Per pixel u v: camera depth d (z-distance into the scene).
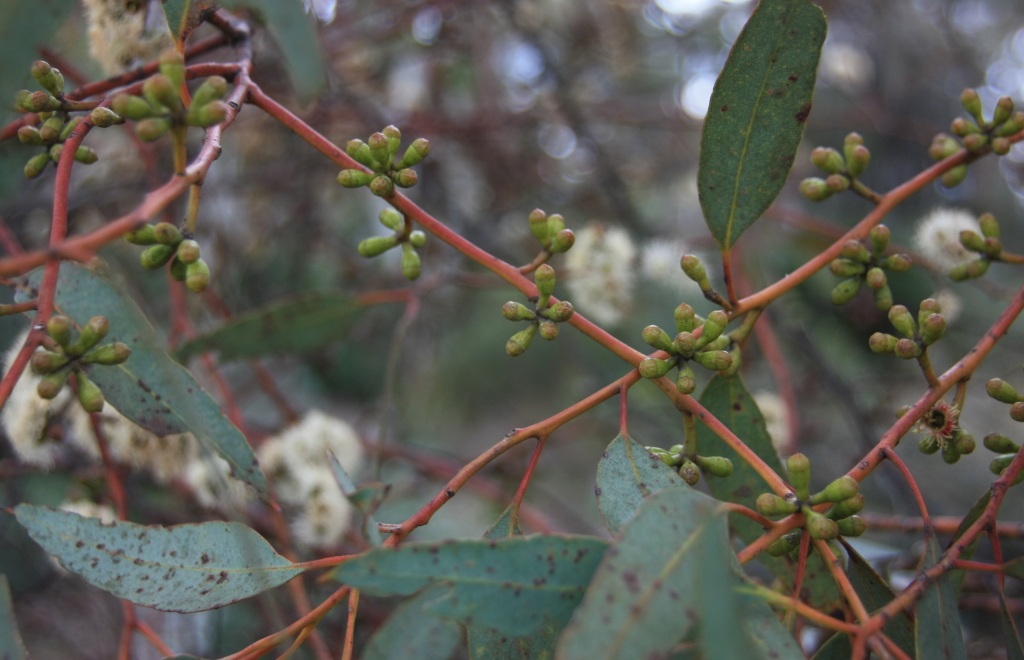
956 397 0.31
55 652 0.63
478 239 0.75
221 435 0.31
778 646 0.26
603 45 0.86
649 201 0.92
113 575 0.29
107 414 0.40
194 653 0.48
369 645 0.26
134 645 0.47
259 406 0.80
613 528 0.29
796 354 0.77
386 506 0.68
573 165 0.87
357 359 0.79
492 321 0.88
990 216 0.36
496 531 0.29
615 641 0.24
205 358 0.46
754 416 0.34
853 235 0.34
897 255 0.33
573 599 0.27
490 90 0.76
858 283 0.34
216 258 0.70
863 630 0.26
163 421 0.31
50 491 0.52
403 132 0.72
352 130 0.72
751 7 0.88
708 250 0.69
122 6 0.37
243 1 0.32
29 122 0.35
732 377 0.34
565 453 0.95
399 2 0.74
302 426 0.45
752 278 0.67
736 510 0.27
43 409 0.39
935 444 0.31
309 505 0.43
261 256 0.77
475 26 0.78
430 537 0.70
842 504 0.28
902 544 0.65
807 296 0.71
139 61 0.38
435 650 0.26
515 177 0.78
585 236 0.51
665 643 0.24
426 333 0.82
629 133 0.95
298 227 0.76
